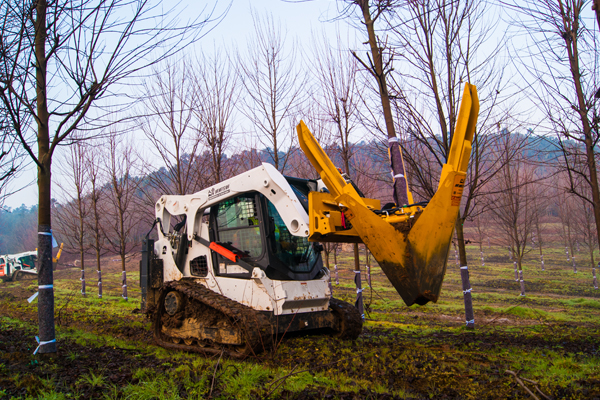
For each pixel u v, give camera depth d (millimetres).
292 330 6520
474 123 4676
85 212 17578
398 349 6301
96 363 5461
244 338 5984
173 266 7949
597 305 16109
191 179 12164
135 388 4270
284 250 6895
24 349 5980
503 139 11211
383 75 7586
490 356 5961
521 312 12977
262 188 6570
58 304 14117
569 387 4316
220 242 7477
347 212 5246
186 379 4680
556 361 5504
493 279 26625
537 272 30219
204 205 7688
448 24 8844
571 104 7648
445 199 4512
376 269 31344
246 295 6652
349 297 17188
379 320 11562
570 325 10734
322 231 5465
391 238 4840
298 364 5562
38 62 5688
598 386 4320
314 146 5480
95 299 16328
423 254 4582
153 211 13953
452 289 22469
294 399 4176
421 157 9922
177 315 7340
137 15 5504
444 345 6836
